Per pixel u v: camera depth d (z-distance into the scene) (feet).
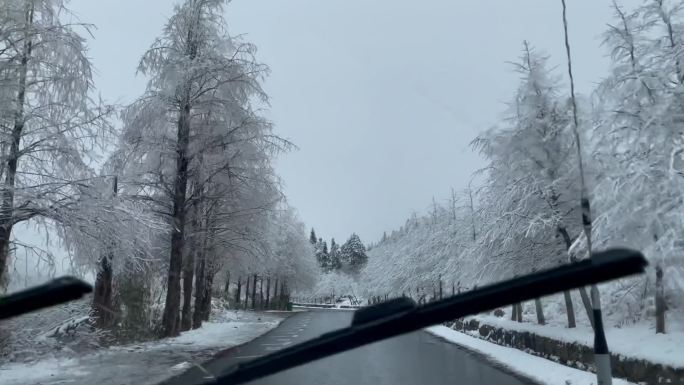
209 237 75.00
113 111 46.96
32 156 44.11
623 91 41.27
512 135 55.77
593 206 39.27
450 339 77.71
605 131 41.29
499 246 58.08
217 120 68.39
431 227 152.97
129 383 36.19
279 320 131.13
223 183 69.15
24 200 41.45
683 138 38.55
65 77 45.96
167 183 67.31
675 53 39.45
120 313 61.87
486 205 61.11
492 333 71.61
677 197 35.40
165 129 66.49
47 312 54.08
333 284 385.91
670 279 35.24
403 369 45.52
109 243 44.98
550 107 54.34
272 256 88.89
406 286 163.43
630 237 36.42
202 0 69.41
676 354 32.45
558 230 54.19
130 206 47.65
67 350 47.80
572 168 50.31
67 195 42.75
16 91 43.80
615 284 52.85
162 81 65.31
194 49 68.80
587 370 40.24
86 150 45.78
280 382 38.45
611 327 47.67
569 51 33.53
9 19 43.14
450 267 98.53
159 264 73.05
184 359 49.01
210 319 115.85
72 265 44.57
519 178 55.06
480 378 40.70
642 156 39.01
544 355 50.62
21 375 38.65
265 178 72.90
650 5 41.70
